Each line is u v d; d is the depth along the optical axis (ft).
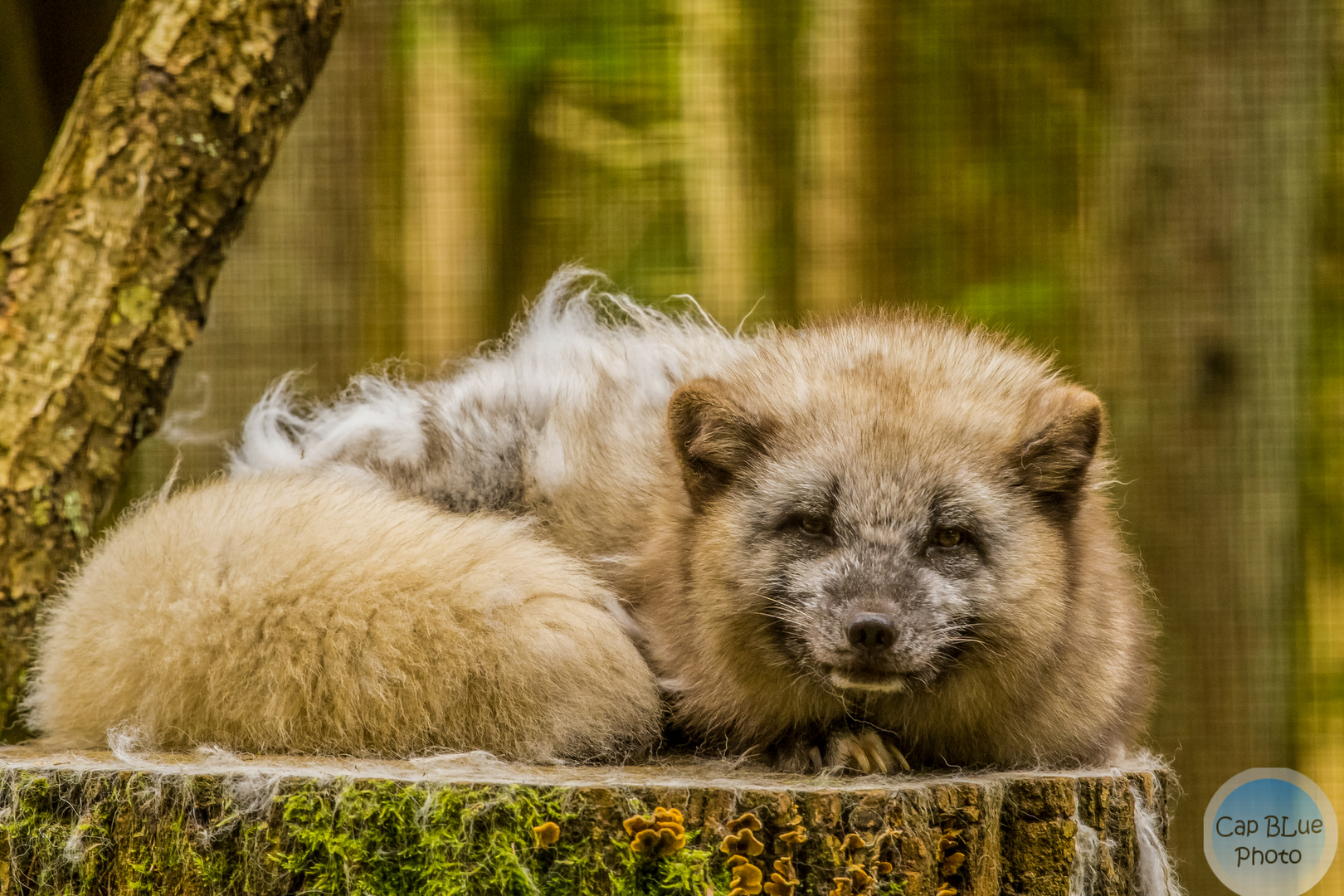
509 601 17.87
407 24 53.36
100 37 33.65
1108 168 40.27
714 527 19.80
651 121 57.82
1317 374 49.70
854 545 18.70
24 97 32.40
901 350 21.40
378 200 50.80
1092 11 48.19
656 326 28.99
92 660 18.42
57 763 16.26
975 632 18.86
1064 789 16.94
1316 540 50.85
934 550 18.85
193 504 19.40
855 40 50.88
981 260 50.80
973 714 19.58
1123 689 20.98
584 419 24.45
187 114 22.36
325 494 19.61
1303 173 38.32
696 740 20.81
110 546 19.51
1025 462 19.27
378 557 17.97
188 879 15.02
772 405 20.10
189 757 16.84
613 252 58.08
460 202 53.06
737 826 14.82
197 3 22.53
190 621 17.76
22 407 21.61
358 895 14.66
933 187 51.03
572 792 14.70
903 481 18.80
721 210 54.70
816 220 51.21
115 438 22.44
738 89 54.85
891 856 15.30
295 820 14.89
